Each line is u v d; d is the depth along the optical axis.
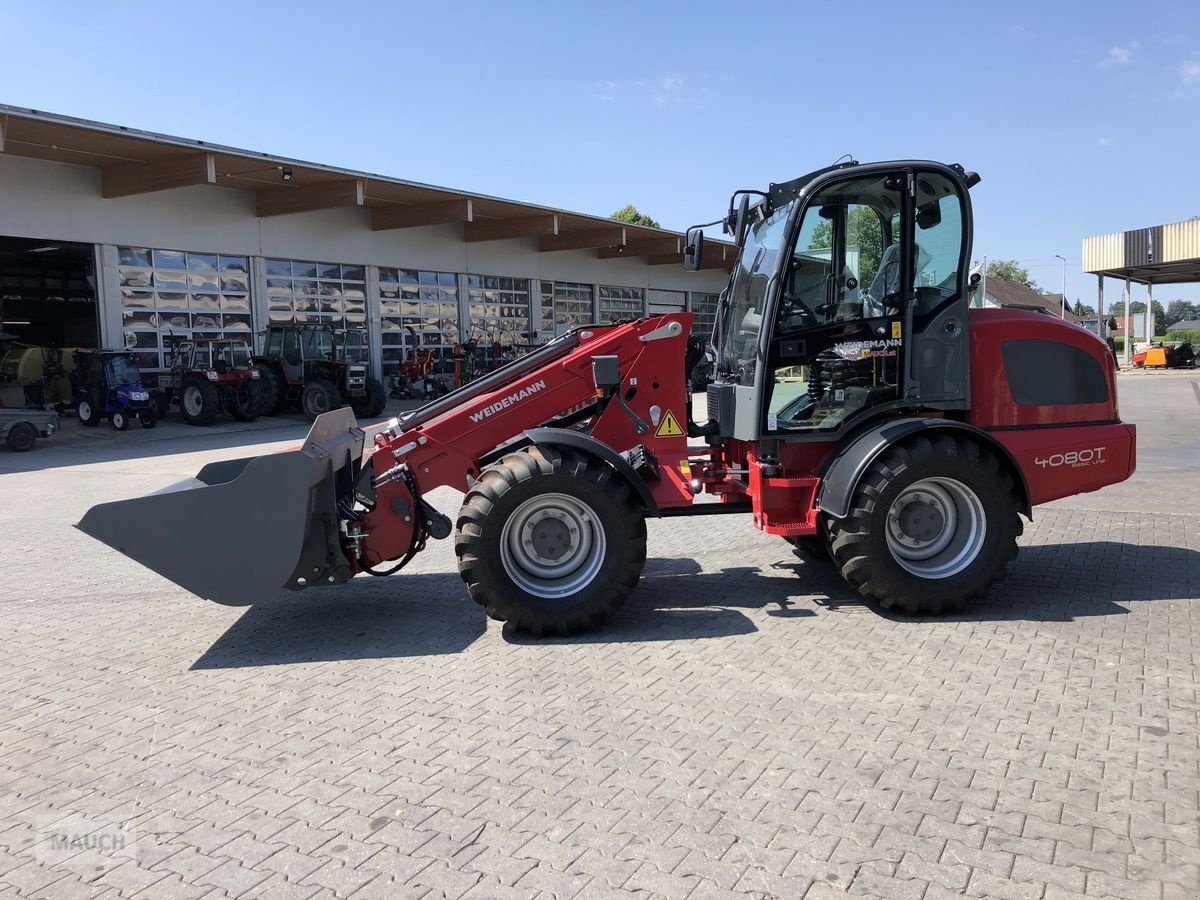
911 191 5.38
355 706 4.30
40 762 3.81
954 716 3.95
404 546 5.62
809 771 3.49
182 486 5.61
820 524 5.67
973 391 5.66
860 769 3.49
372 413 22.33
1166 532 7.50
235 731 4.06
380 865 2.95
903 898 2.69
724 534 8.00
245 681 4.70
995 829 3.04
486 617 5.70
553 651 5.00
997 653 4.72
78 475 13.32
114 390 19.83
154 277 21.88
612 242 31.42
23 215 19.47
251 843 3.12
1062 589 5.88
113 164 20.28
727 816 3.18
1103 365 5.82
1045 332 5.71
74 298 30.50
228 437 18.55
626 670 4.65
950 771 3.46
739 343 6.04
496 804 3.32
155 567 5.06
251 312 24.11
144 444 17.56
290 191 23.28
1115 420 5.87
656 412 5.74
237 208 23.48
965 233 5.49
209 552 5.08
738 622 5.38
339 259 26.14
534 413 5.72
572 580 5.29
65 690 4.64
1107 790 3.28
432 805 3.33
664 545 7.58
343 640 5.33
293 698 4.44
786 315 5.46
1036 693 4.18
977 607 5.52
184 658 5.10
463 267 29.98
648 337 5.72
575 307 34.69
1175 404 20.20
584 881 2.82
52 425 17.33
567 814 3.23
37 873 2.98
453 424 5.65
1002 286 58.16
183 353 21.39
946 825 3.08
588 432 5.71
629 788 3.40
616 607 5.21
